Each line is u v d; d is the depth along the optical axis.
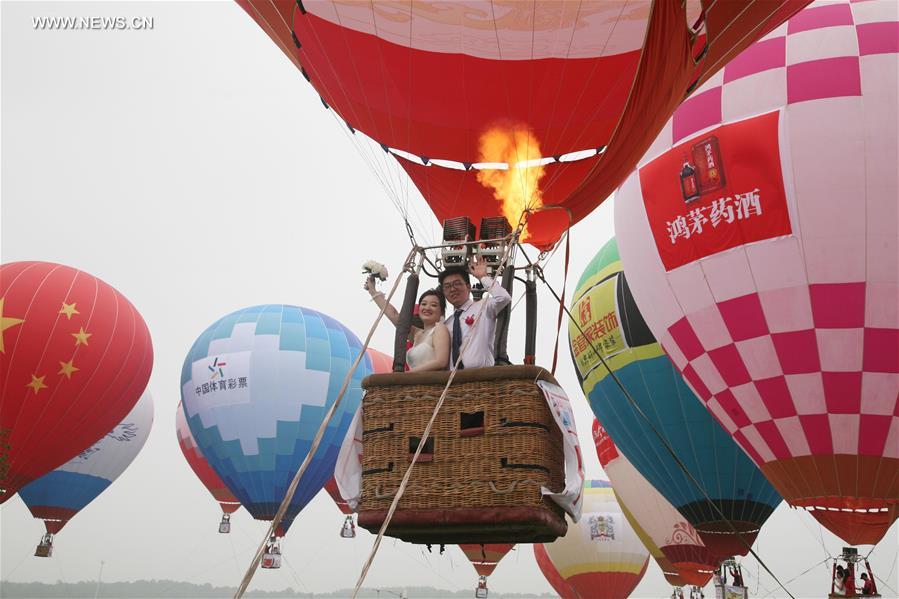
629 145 7.28
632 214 12.66
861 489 10.93
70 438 16.95
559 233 8.92
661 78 6.75
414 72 8.27
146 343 18.41
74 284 17.41
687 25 6.57
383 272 5.10
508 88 8.30
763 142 11.05
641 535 22.69
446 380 4.20
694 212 11.63
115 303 17.88
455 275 4.70
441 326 4.61
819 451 11.02
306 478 20.89
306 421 20.89
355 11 7.75
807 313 10.82
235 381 21.00
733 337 11.36
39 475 16.95
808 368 10.90
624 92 8.18
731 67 11.70
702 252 11.54
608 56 7.94
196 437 21.67
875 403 10.69
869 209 10.52
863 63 10.83
